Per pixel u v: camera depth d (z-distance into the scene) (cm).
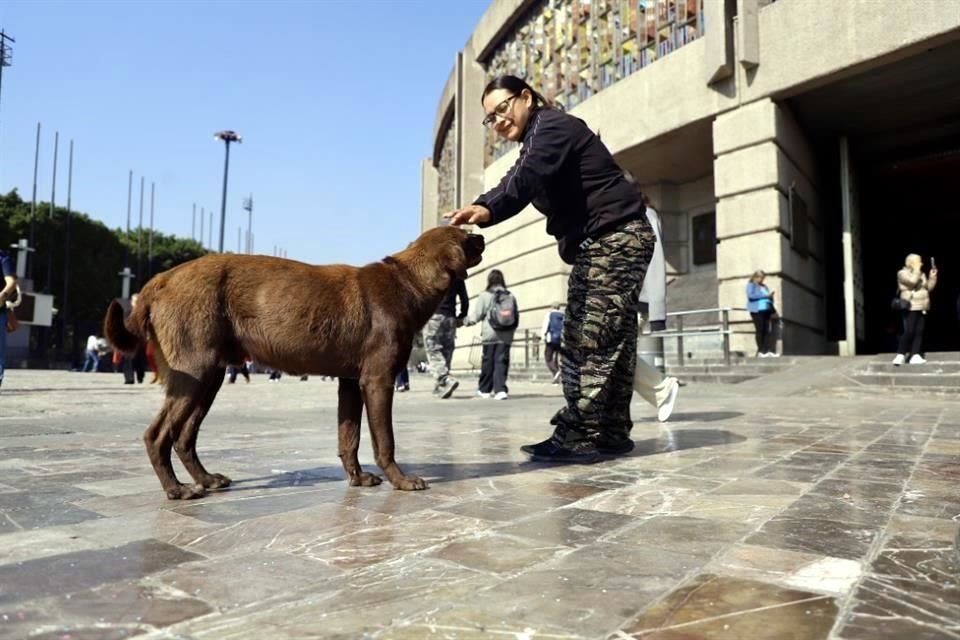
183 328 307
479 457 435
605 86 1980
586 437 422
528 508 285
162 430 307
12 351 3388
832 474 363
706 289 1969
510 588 183
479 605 170
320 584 186
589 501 298
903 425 622
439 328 1095
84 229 4500
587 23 2069
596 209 409
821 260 1877
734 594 177
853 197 1823
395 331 331
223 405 948
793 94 1537
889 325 2356
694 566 203
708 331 1479
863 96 1548
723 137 1636
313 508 286
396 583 187
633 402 916
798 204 1672
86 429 597
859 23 1388
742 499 300
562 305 1744
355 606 169
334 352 327
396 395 1202
